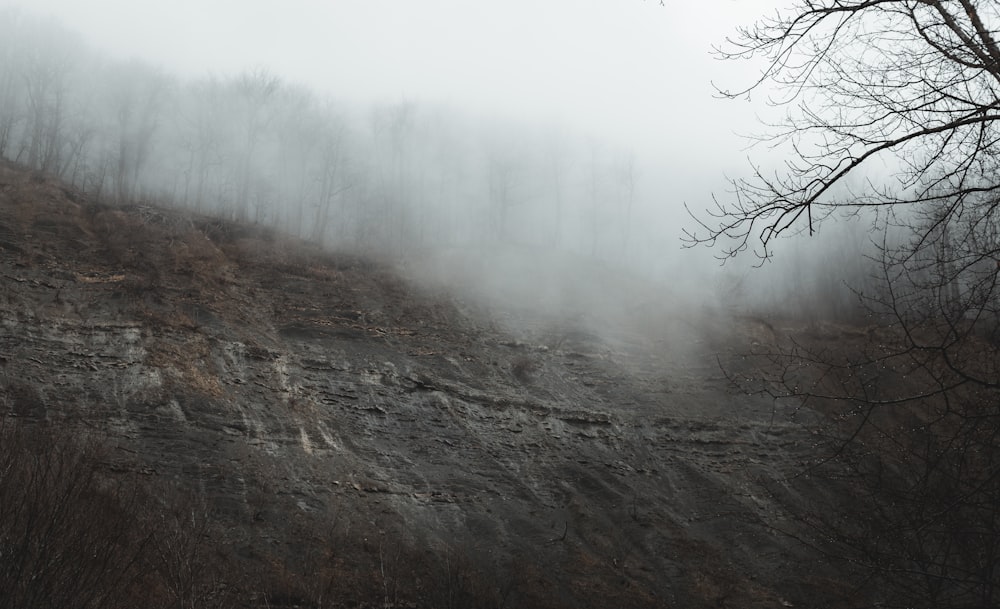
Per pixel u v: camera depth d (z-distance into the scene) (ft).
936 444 19.95
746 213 16.69
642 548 64.28
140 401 63.31
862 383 20.57
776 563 63.52
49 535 21.72
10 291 70.79
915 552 20.51
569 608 53.83
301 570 48.98
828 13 15.69
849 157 16.28
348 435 71.72
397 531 58.29
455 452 74.38
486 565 57.16
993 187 15.56
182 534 36.70
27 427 50.19
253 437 65.10
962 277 16.81
